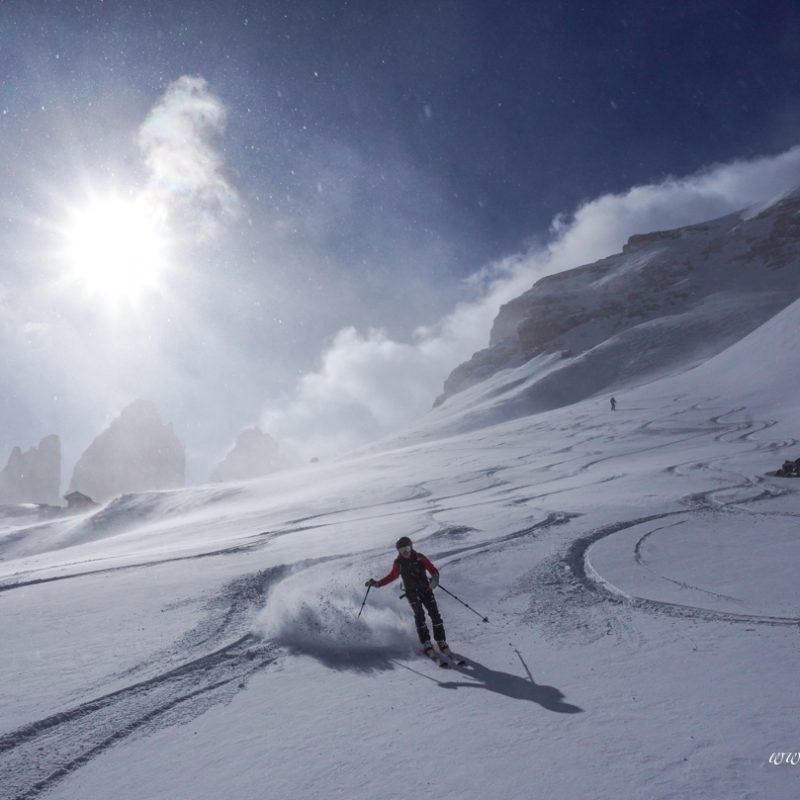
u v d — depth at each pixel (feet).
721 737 12.32
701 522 37.68
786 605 21.11
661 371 298.35
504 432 173.88
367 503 78.69
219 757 13.33
